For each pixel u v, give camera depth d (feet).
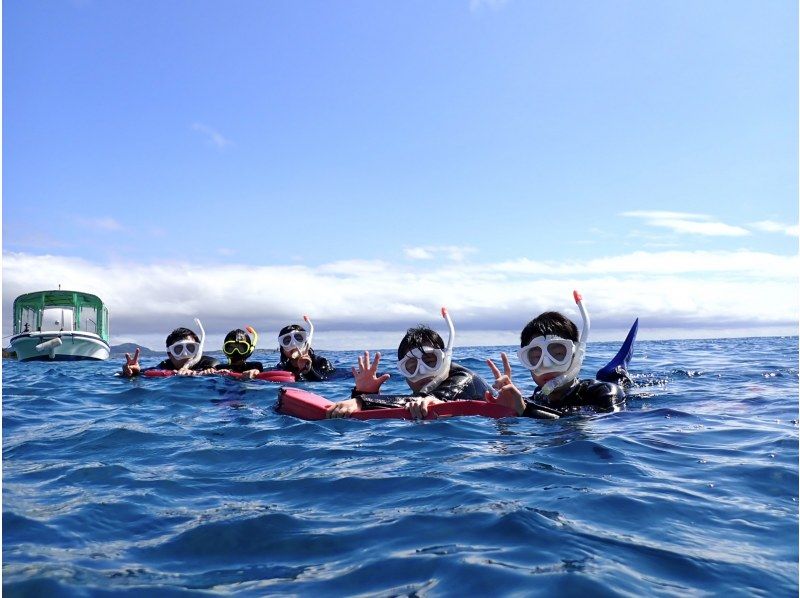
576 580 5.67
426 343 16.07
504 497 8.38
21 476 10.29
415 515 7.75
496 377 14.79
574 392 15.71
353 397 16.05
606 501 8.07
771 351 42.63
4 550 6.85
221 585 5.89
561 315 15.74
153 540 7.14
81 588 5.81
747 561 6.13
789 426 13.01
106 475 10.27
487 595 5.47
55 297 70.23
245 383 23.81
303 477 9.87
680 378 22.82
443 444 12.04
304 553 6.67
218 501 8.69
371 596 5.57
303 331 26.43
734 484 8.87
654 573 5.86
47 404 19.56
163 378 25.99
